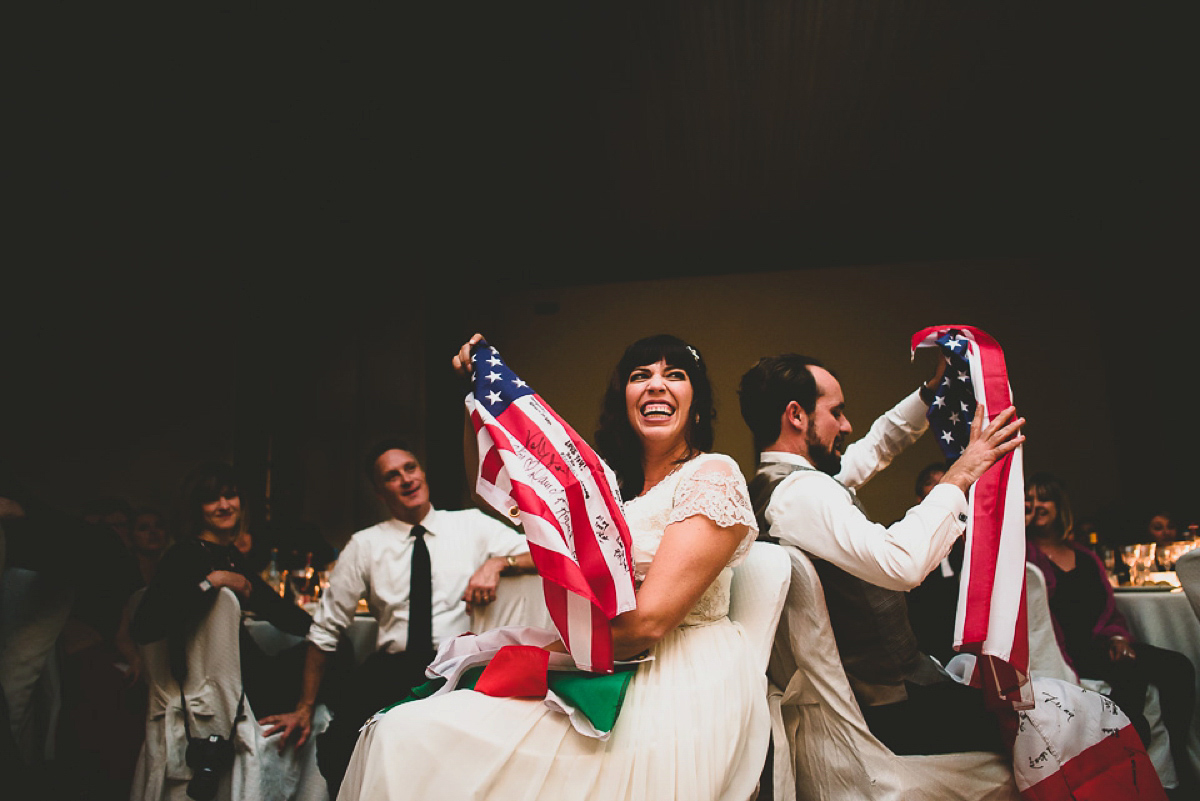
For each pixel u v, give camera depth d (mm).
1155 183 7980
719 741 1320
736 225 9547
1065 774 1536
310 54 6125
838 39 6219
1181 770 2932
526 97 6871
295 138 7316
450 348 9008
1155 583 3932
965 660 1870
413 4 5574
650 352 1657
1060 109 7215
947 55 6398
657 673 1361
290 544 4824
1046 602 2482
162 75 6352
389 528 2908
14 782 2209
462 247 9516
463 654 1454
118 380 7297
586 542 1294
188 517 2984
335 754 2400
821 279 9500
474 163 7934
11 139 6941
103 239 7406
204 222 7598
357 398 8117
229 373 7359
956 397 1844
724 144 7781
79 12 5562
